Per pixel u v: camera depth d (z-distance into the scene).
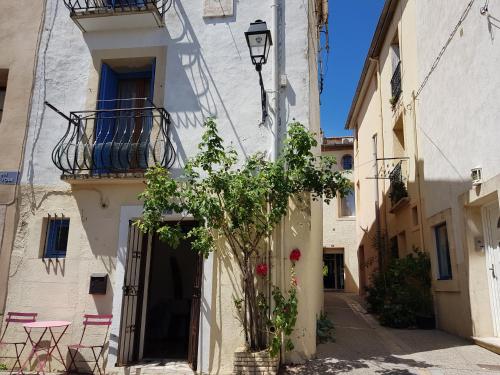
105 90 7.23
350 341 7.29
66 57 7.38
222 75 6.89
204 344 5.91
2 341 6.39
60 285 6.46
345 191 5.77
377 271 14.23
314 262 7.30
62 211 6.72
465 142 7.27
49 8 7.64
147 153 6.69
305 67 6.66
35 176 6.93
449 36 8.01
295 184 5.73
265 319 5.83
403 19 11.59
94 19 7.17
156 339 8.01
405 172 11.49
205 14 7.15
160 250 9.35
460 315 7.52
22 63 7.44
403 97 11.48
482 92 6.62
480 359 5.95
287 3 6.96
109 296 6.31
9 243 6.71
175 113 6.86
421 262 9.27
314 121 7.60
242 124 6.64
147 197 5.59
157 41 7.20
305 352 5.85
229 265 6.13
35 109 7.23
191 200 5.48
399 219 12.24
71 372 6.07
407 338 7.58
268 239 6.07
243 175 5.50
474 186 6.82
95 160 6.78
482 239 7.12
